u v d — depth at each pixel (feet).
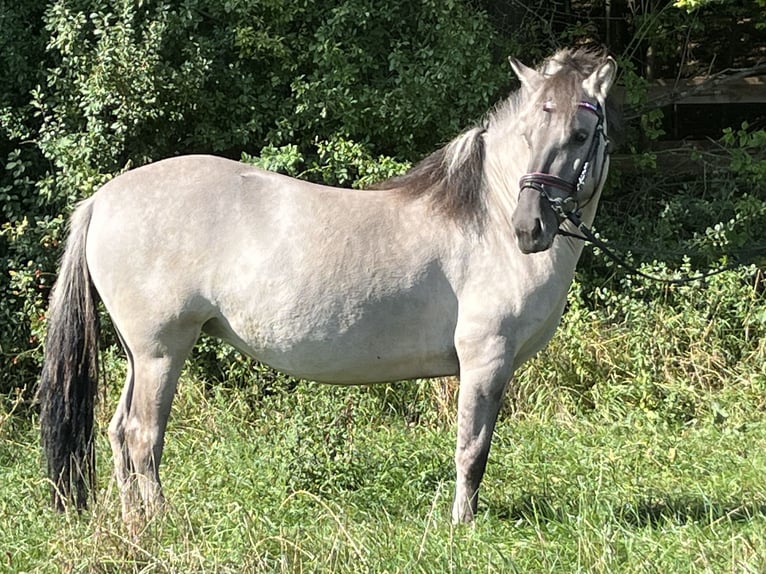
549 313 15.88
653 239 28.99
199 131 27.55
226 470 19.35
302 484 18.22
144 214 15.97
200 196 15.99
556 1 32.60
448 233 15.84
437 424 23.72
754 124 34.96
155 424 16.12
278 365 16.44
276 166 25.96
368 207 16.12
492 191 15.92
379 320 15.80
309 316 15.76
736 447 21.08
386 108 27.07
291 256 15.75
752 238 28.86
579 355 25.38
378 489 18.19
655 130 30.22
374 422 23.95
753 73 33.30
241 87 27.76
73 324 16.40
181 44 27.66
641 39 30.83
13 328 26.43
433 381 24.26
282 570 13.03
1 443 22.03
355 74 27.61
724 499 17.39
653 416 23.21
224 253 15.85
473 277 15.71
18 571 14.42
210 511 16.51
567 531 15.52
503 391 15.88
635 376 25.09
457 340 15.78
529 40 30.76
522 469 19.52
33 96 27.78
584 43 31.65
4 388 25.89
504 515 17.10
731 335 26.37
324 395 20.40
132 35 26.55
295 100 27.84
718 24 34.60
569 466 19.72
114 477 17.56
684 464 19.74
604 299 27.48
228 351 24.91
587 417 24.03
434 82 27.09
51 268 26.37
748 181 29.73
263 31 27.50
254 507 16.96
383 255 15.75
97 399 17.75
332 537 14.17
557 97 14.84
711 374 25.39
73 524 15.12
